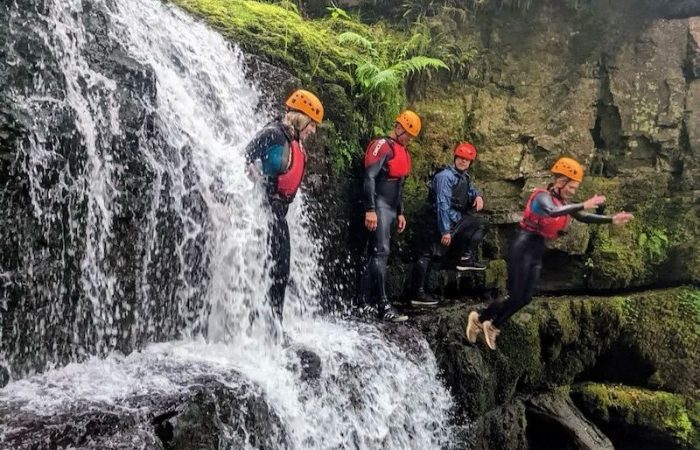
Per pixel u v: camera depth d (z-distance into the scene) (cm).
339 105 608
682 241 708
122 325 370
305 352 435
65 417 269
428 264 641
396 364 494
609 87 744
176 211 404
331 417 414
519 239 549
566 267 716
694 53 718
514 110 757
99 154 353
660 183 722
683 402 652
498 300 615
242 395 335
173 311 405
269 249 445
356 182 626
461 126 744
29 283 314
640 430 657
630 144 736
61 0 354
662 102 728
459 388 559
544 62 764
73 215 336
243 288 439
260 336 444
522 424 617
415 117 586
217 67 494
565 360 664
